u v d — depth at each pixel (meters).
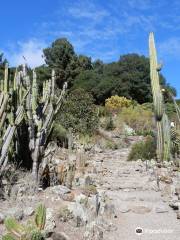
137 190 10.81
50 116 9.02
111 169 13.28
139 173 12.64
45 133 8.91
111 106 31.69
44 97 9.20
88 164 13.48
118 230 7.37
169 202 9.33
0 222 6.35
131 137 23.19
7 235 5.59
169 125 14.69
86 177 10.35
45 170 8.93
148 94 40.62
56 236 6.17
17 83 8.54
